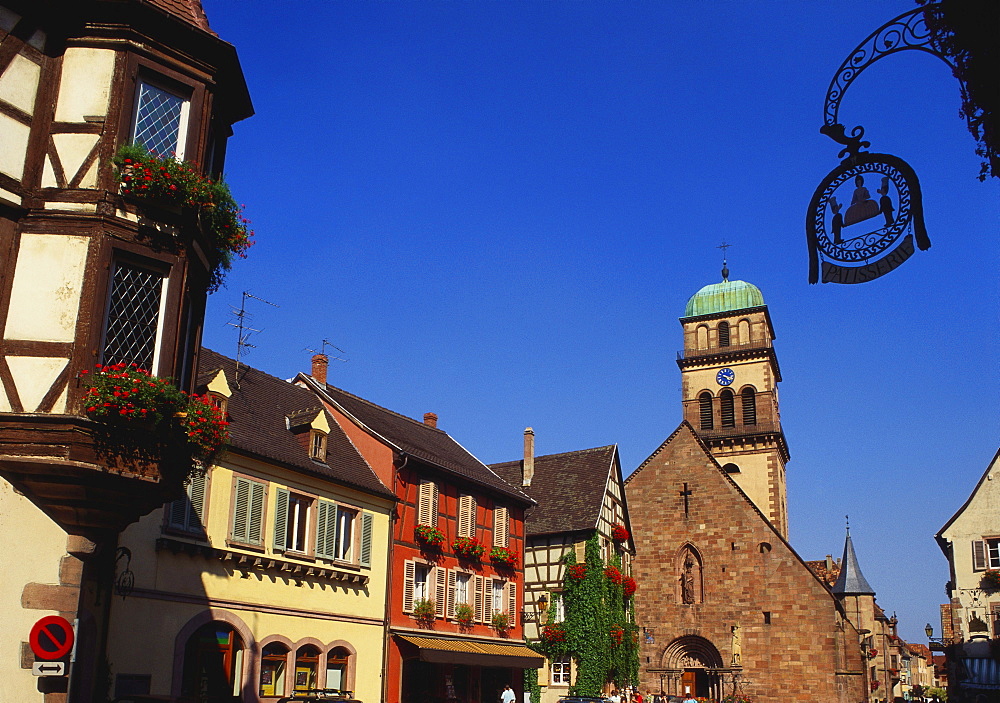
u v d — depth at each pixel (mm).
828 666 46594
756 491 62594
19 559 12797
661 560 52125
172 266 14141
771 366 66688
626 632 43312
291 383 33750
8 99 13398
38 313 13070
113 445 13000
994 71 7590
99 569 17703
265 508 24422
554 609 41531
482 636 34281
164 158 14586
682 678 50031
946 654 40781
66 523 13164
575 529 41719
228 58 15672
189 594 21516
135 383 12859
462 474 34062
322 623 25969
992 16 7449
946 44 7898
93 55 14117
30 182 13555
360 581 27734
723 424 65875
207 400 14812
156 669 20234
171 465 14000
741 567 49938
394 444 30844
